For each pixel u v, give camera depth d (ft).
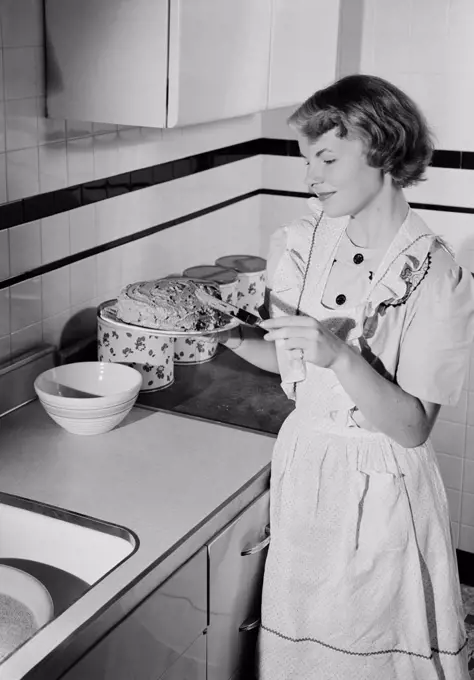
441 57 8.34
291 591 5.73
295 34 7.12
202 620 5.31
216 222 8.70
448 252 5.35
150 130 7.48
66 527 5.24
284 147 9.17
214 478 5.70
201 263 8.57
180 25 5.76
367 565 5.51
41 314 6.73
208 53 6.12
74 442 6.16
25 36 6.11
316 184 5.13
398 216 5.33
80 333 7.18
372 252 5.39
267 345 6.13
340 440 5.53
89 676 4.31
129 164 7.32
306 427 5.66
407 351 5.24
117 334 6.81
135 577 4.63
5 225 6.24
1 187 6.15
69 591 5.23
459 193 8.59
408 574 5.56
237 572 5.67
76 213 6.86
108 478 5.67
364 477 5.45
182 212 8.12
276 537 5.76
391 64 8.57
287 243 5.82
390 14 8.44
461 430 9.07
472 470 9.12
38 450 6.03
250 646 6.10
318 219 5.73
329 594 5.64
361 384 4.93
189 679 5.31
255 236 9.54
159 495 5.47
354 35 8.66
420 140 5.06
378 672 5.73
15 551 5.42
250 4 6.46
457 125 8.42
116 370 6.66
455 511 9.32
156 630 4.83
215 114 6.36
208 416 6.63
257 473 5.78
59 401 6.02
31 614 4.58
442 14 8.23
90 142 6.86
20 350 6.63
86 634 4.25
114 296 7.45
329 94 4.94
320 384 5.51
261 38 6.69
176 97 5.91
